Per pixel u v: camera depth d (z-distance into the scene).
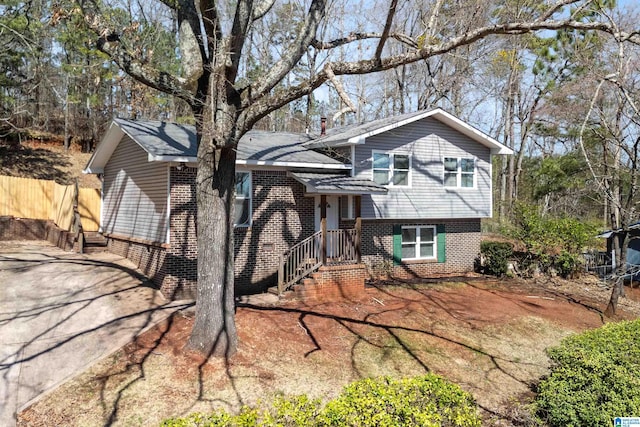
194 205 12.80
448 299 14.48
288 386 8.05
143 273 13.84
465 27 10.83
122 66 8.33
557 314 14.20
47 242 19.45
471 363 10.12
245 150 14.48
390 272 17.25
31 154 34.22
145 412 6.89
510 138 33.44
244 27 8.49
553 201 29.61
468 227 19.55
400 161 17.14
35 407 6.95
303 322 10.96
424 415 4.99
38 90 35.16
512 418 7.92
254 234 14.09
